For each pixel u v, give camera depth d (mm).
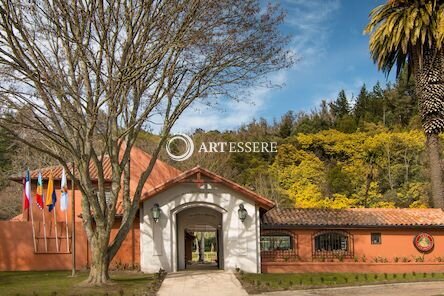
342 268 26828
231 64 20812
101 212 20078
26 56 17625
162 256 25344
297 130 68500
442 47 29359
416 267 27172
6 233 27031
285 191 53969
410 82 70938
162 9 19000
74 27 18203
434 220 27875
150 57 19125
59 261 27031
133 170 34031
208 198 25953
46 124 21188
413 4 30500
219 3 18891
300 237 27094
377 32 31375
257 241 25828
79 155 19766
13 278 22359
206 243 66688
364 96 80125
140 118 20016
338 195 51906
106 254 20234
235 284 20688
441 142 41312
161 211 25750
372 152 55031
